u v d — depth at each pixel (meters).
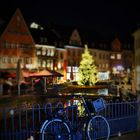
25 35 57.97
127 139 9.55
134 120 10.50
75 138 8.23
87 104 8.71
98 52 85.19
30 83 26.70
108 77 50.78
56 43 67.94
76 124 8.49
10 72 37.47
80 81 24.39
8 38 54.44
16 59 55.19
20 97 15.47
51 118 7.85
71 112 8.59
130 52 95.69
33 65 59.09
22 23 57.53
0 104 13.54
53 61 65.75
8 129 7.82
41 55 62.22
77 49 76.25
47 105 8.91
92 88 20.08
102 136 8.91
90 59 24.97
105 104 9.56
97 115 8.70
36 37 62.72
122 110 10.20
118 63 91.19
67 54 72.75
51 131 7.80
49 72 24.78
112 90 19.70
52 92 18.05
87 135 8.41
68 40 74.31
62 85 21.22
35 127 8.31
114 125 9.83
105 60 88.25
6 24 55.03
